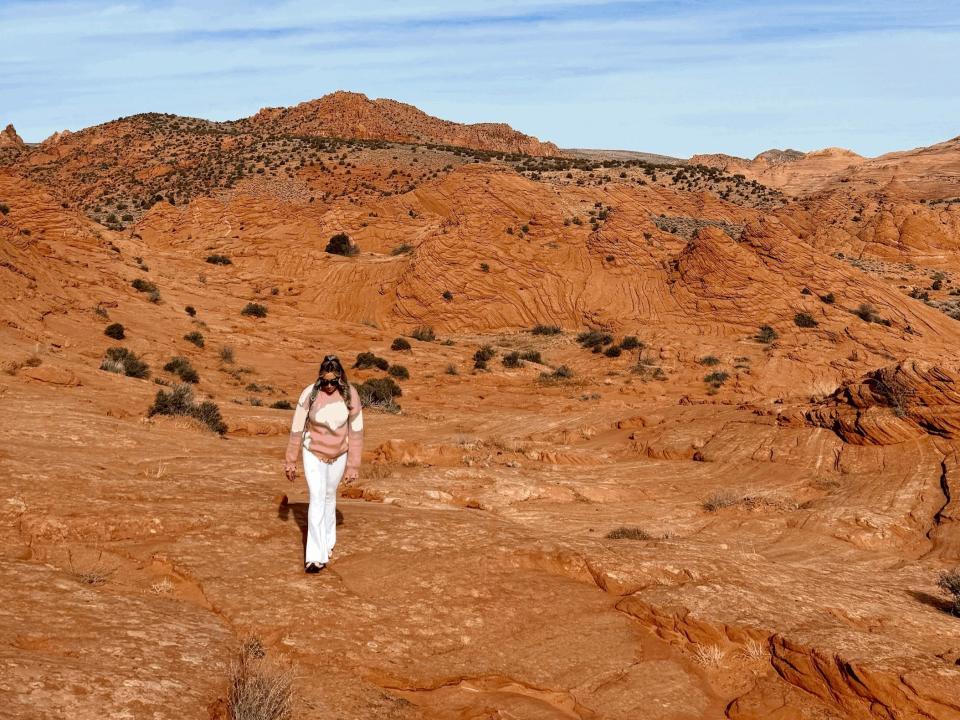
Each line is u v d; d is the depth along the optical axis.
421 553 6.88
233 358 47.34
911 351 64.25
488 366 57.47
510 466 19.88
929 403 20.44
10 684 3.75
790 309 74.25
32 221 57.88
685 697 5.21
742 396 53.03
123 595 5.53
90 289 49.47
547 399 46.97
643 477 19.91
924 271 125.69
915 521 15.61
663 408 30.47
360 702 4.62
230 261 91.62
